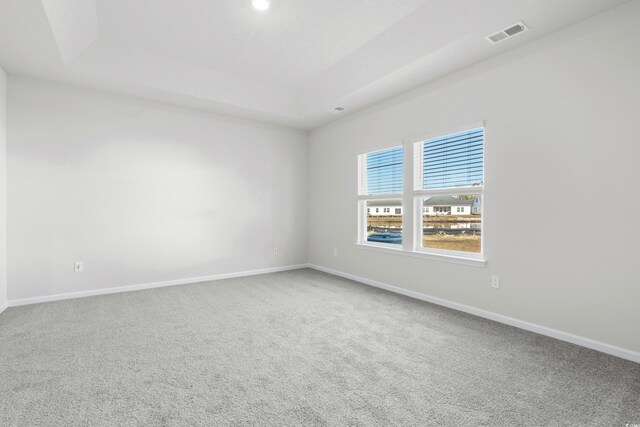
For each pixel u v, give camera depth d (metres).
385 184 4.14
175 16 2.82
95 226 3.72
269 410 1.60
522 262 2.69
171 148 4.22
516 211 2.73
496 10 2.29
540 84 2.55
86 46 3.10
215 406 1.63
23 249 3.32
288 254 5.38
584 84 2.32
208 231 4.54
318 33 3.10
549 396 1.72
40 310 3.15
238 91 4.17
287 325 2.79
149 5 2.66
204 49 3.41
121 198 3.88
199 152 4.45
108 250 3.80
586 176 2.32
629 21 2.11
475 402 1.67
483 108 2.95
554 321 2.51
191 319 2.93
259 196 5.03
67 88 3.54
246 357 2.18
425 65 3.04
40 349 2.28
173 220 4.25
